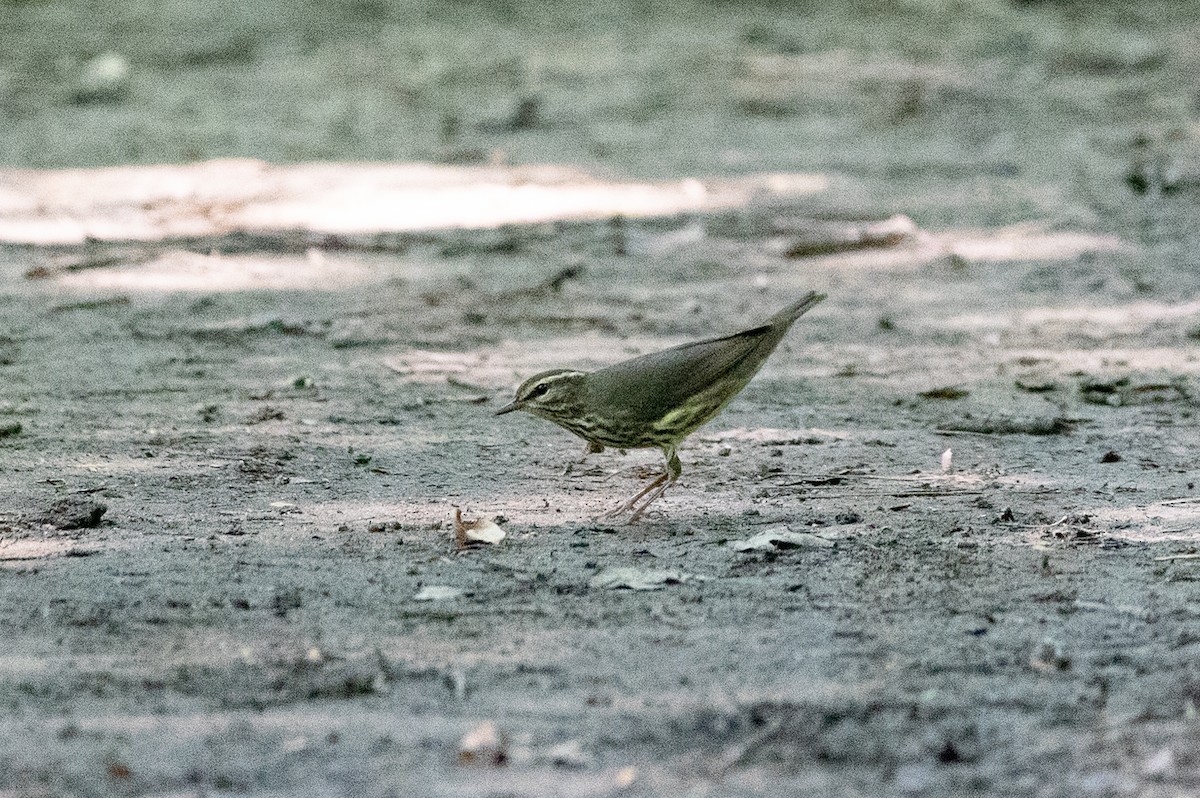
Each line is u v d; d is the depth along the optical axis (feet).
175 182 72.74
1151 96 93.40
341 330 50.60
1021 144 82.28
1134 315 52.90
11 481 35.73
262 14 122.11
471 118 89.20
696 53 109.40
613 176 75.41
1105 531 33.01
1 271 56.95
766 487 36.50
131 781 21.63
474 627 27.37
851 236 62.69
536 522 33.68
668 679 25.14
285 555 31.01
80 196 69.46
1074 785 21.83
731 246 62.85
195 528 32.65
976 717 23.86
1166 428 41.45
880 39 113.50
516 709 24.00
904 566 30.68
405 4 127.75
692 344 34.83
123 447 38.65
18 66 104.06
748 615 28.04
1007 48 108.99
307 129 86.58
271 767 22.07
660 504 35.14
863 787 21.75
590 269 59.21
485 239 63.26
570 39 115.75
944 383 45.62
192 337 49.55
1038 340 50.06
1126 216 67.21
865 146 82.48
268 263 59.11
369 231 64.28
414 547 31.73
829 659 25.99
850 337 50.67
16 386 43.80
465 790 21.48
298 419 41.60
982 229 65.31
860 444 40.04
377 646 26.40
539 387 34.78
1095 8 122.01
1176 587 29.37
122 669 25.25
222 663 25.55
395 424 41.39
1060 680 25.17
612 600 28.81
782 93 96.32
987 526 33.32
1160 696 24.53
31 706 23.88
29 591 28.68
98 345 48.32
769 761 22.41
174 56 108.47
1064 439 40.63
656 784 21.75
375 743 22.84
